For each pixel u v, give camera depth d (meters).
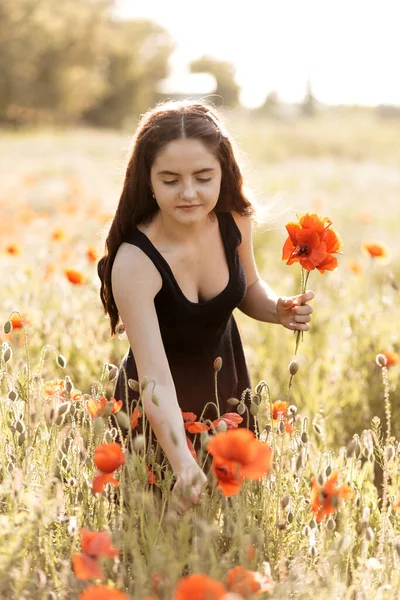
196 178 2.55
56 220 10.66
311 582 2.16
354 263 5.88
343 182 18.42
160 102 2.75
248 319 5.69
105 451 2.20
